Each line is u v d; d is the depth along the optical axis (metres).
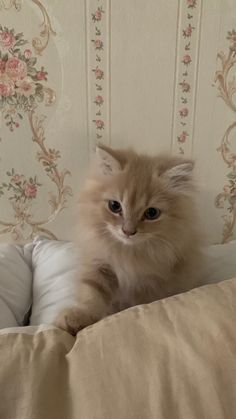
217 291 0.24
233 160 0.40
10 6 0.33
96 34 0.35
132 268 0.31
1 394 0.20
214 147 0.39
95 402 0.19
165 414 0.18
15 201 0.39
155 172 0.30
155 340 0.21
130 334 0.22
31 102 0.36
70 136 0.38
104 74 0.36
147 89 0.37
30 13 0.34
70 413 0.20
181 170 0.29
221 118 0.38
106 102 0.37
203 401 0.18
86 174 0.34
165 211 0.30
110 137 0.38
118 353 0.21
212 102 0.38
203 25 0.35
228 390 0.18
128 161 0.31
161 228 0.30
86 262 0.32
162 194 0.30
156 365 0.20
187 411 0.18
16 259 0.38
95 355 0.21
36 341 0.23
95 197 0.31
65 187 0.39
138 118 0.38
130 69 0.36
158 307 0.23
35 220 0.40
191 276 0.32
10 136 0.37
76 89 0.36
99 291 0.31
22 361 0.21
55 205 0.40
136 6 0.34
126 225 0.29
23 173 0.39
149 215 0.30
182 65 0.36
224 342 0.20
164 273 0.31
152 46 0.35
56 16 0.34
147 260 0.31
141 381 0.20
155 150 0.39
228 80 0.37
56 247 0.39
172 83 0.37
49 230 0.41
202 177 0.40
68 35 0.35
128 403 0.19
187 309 0.22
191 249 0.32
